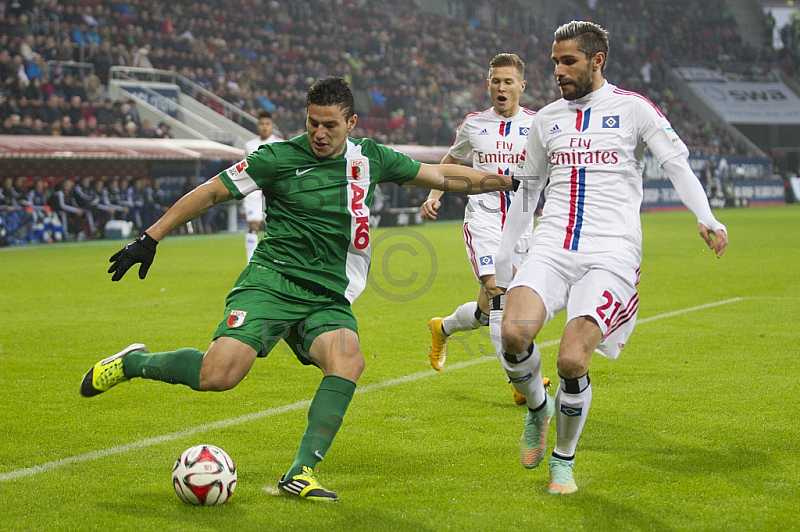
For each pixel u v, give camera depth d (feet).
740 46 418.72
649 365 56.44
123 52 229.45
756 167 343.26
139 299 91.09
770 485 33.37
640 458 37.09
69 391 50.39
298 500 32.32
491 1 371.15
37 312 81.82
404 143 270.46
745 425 41.88
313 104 33.06
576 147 35.55
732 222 229.45
